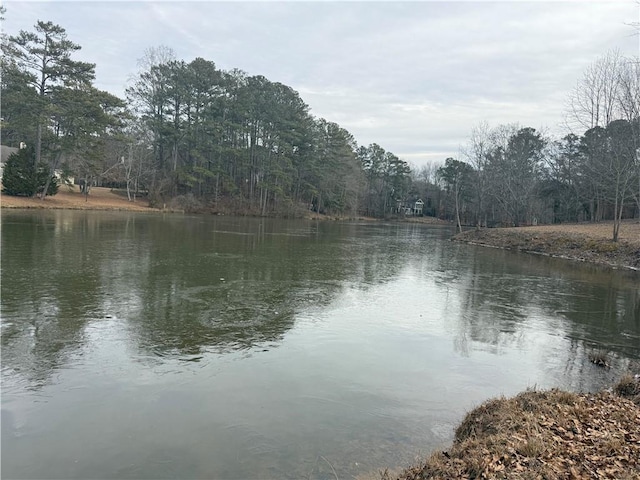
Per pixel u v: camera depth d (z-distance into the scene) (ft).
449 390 22.65
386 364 25.82
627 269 73.05
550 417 17.65
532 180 171.42
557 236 99.91
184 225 115.75
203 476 14.69
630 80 117.08
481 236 121.49
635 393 21.52
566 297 47.75
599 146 122.72
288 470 15.14
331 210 249.14
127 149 178.81
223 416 18.76
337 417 19.13
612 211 174.40
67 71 139.54
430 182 379.14
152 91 182.50
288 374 23.56
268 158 205.77
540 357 28.45
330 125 237.04
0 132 188.85
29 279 41.39
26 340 26.35
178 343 27.32
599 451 14.67
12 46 131.75
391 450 16.63
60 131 161.17
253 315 34.30
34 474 14.58
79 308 33.12
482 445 15.29
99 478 14.47
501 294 48.34
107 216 127.24
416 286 51.03
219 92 187.21
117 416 18.44
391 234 145.79
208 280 46.19
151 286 41.63
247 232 109.91
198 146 186.19
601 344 31.63
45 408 18.84
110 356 24.68
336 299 41.63
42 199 145.07
